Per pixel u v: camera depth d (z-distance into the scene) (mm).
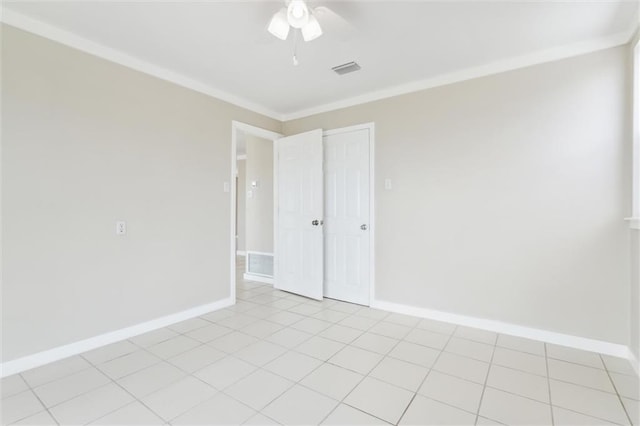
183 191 3213
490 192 2932
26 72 2234
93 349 2559
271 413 1784
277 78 3234
